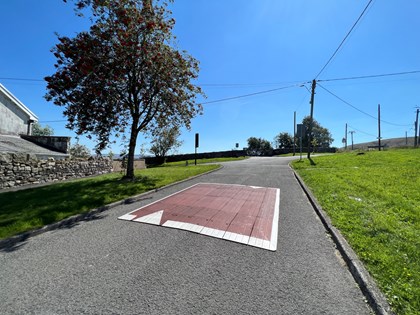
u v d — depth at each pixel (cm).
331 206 534
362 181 786
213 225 464
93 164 1488
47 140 1616
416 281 248
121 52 831
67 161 1265
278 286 265
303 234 411
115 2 866
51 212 548
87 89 859
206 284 271
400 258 295
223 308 231
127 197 717
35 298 254
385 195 594
